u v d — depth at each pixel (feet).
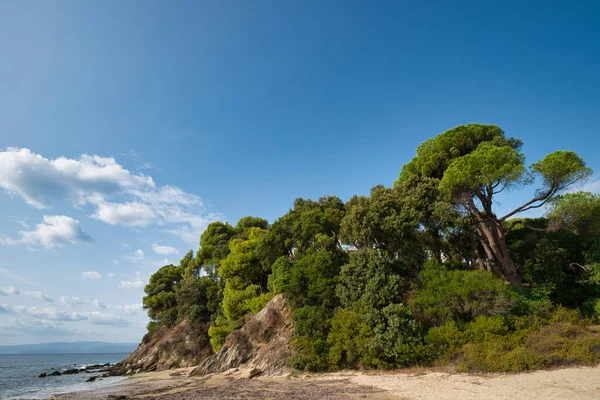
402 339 88.38
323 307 109.91
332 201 164.35
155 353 185.98
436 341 86.89
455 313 92.27
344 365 97.91
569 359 69.46
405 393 64.90
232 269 168.14
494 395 57.62
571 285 103.86
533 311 86.02
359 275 105.40
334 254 127.44
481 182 100.83
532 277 109.19
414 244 113.19
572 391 54.75
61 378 169.48
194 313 194.70
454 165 106.83
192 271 248.11
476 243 121.60
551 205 102.27
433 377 76.07
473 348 79.41
